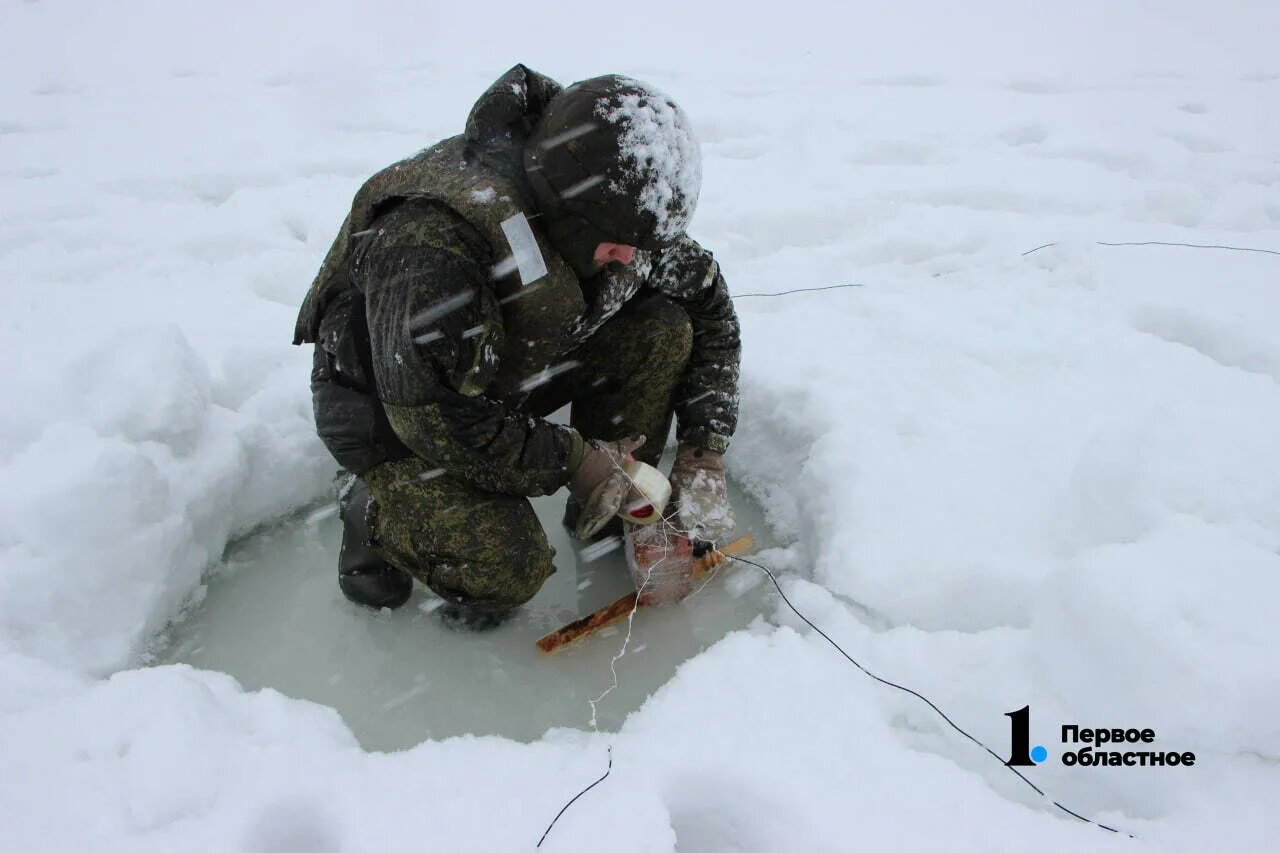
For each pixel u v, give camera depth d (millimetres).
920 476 2115
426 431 1605
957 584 1869
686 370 2068
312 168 4148
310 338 1862
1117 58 5875
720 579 2066
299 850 1429
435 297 1523
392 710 1809
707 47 6270
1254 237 3305
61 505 1830
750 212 3576
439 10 7449
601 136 1510
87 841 1363
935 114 4723
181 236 3426
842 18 7055
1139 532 1870
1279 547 1808
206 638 1963
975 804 1434
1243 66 5660
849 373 2496
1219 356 2695
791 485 2307
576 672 1879
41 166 4152
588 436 2092
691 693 1630
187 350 2287
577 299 1670
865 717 1579
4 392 2256
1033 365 2533
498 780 1457
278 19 7219
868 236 3396
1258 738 1513
